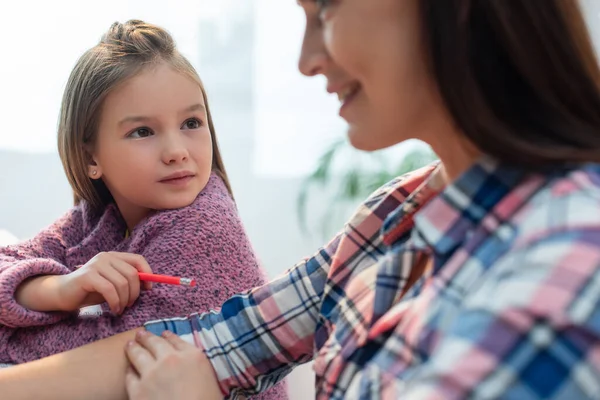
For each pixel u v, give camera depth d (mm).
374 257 697
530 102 522
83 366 738
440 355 454
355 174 1697
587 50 525
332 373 605
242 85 1798
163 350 731
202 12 1764
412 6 520
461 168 594
